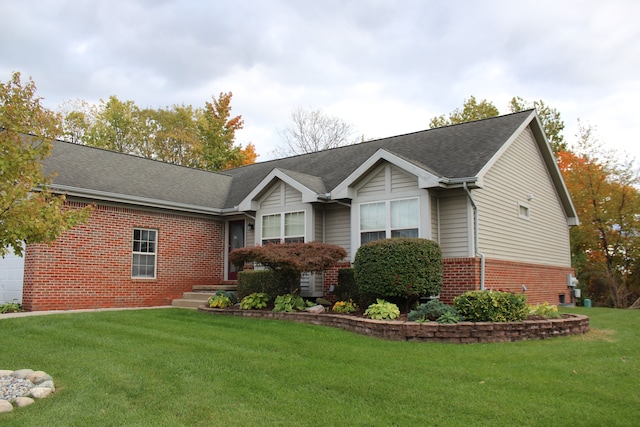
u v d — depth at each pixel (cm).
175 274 1694
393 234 1345
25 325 1063
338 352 855
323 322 1144
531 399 615
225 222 1862
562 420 550
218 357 811
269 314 1245
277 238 1588
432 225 1302
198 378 701
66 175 1485
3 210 644
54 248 1402
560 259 1905
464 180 1251
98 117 3909
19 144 691
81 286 1450
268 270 1434
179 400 618
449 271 1297
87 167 1622
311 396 634
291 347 892
